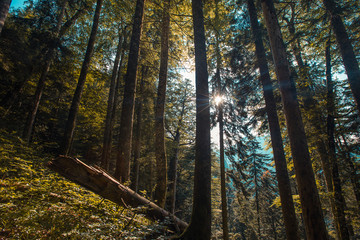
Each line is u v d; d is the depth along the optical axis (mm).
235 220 33531
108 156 13648
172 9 10984
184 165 23688
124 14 13109
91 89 16797
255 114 10188
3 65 9680
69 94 15180
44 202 3523
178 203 22891
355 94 6980
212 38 11039
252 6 9359
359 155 8766
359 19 8000
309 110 9859
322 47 11141
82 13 13609
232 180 10695
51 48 10328
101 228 3459
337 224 9219
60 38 11117
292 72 10141
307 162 5902
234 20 9766
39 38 10102
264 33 9086
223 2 10766
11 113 11508
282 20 12719
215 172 24016
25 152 6648
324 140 10070
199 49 6504
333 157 9227
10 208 3195
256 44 8875
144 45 12789
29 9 12219
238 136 10344
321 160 10461
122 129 7543
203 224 4602
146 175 20219
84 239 2941
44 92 13406
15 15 10469
